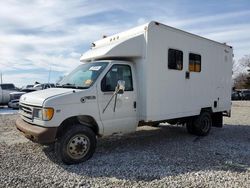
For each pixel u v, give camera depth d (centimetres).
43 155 621
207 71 880
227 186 453
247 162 591
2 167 537
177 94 759
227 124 1166
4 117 1301
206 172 521
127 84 660
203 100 865
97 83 603
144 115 672
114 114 629
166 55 719
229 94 1007
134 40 665
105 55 641
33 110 572
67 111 557
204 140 820
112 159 601
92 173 512
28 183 459
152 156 629
